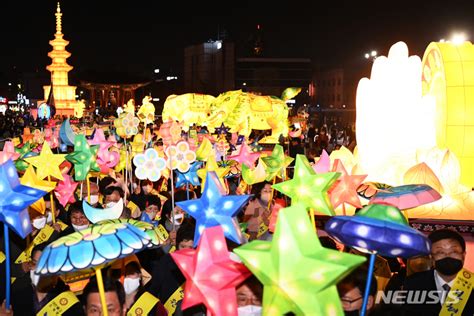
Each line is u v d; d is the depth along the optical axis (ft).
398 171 27.48
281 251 9.80
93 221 17.33
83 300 14.26
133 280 16.85
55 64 179.73
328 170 21.62
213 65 358.84
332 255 9.77
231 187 31.19
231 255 13.32
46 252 11.88
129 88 256.11
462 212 24.45
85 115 157.89
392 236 10.60
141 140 41.09
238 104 65.98
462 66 26.61
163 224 25.77
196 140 44.96
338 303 9.79
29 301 17.92
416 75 28.43
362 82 29.07
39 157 25.96
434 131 28.30
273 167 27.78
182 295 18.21
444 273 14.87
